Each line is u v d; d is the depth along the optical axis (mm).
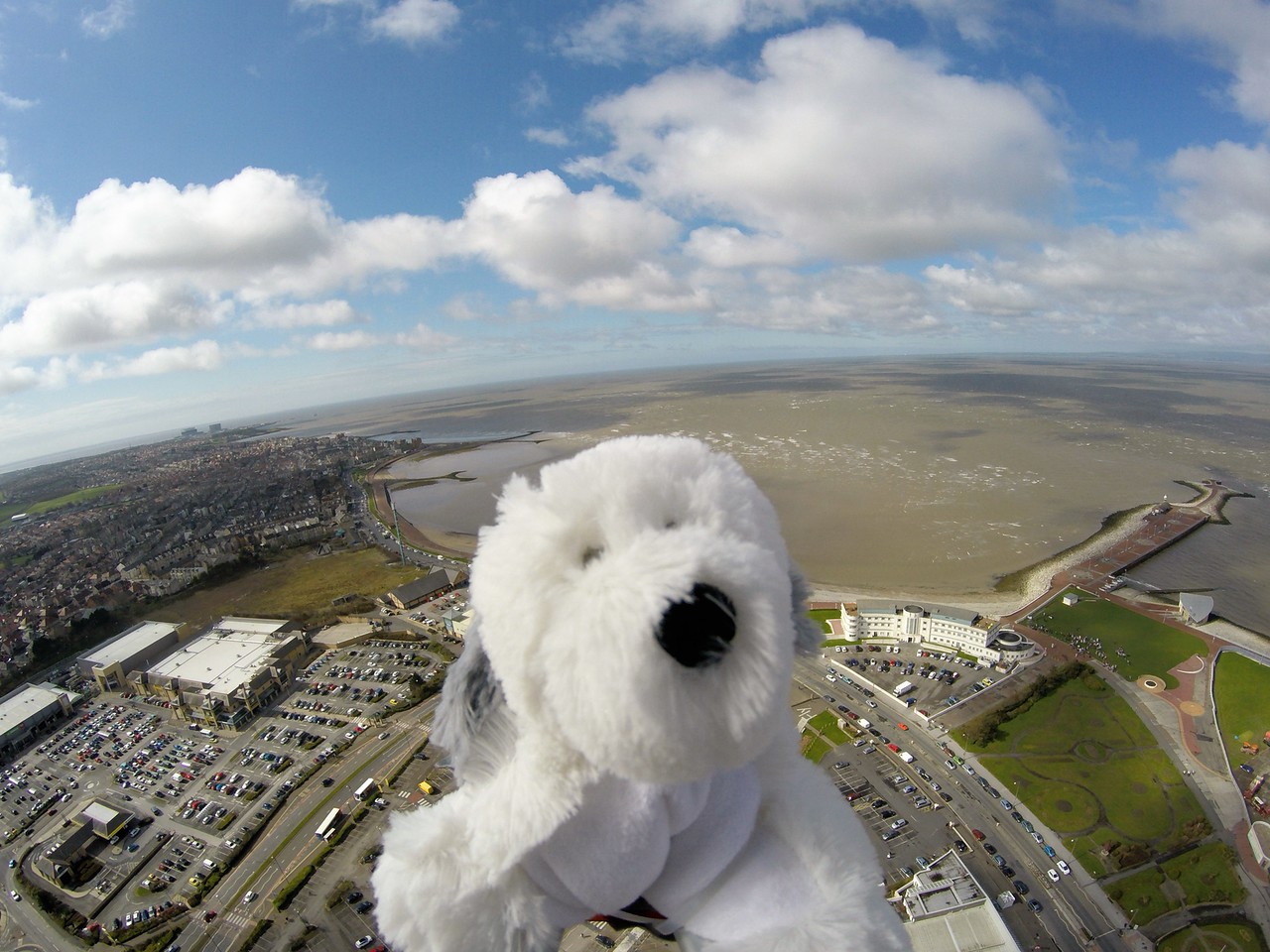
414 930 2283
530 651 1844
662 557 1674
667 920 2330
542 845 2146
